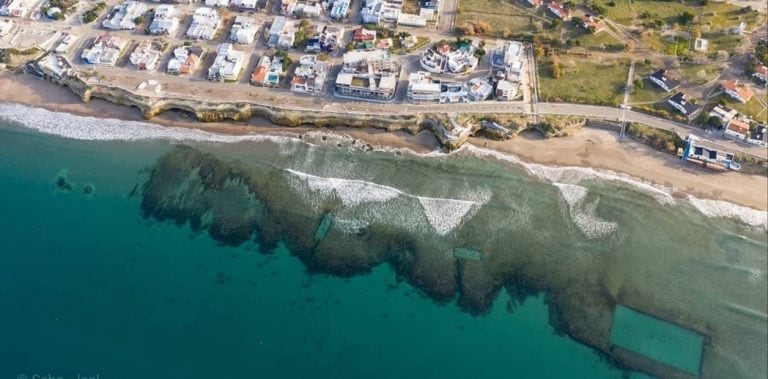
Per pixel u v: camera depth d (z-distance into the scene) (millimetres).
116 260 98750
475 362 90375
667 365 89812
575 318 93938
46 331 91062
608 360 90500
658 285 97625
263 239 101062
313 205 104562
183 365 88688
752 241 103062
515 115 114625
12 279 96188
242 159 110500
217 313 93750
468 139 114250
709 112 115688
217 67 119312
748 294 97312
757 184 109938
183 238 101375
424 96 116250
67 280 96312
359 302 95375
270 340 91562
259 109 115438
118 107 118438
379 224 102562
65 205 105000
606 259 99938
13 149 112062
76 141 113500
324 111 115125
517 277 97750
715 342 92000
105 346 89875
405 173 109125
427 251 99875
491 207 105000
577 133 114812
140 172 109312
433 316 94312
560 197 106625
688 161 111500
